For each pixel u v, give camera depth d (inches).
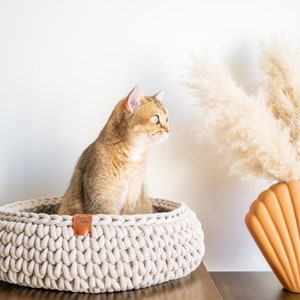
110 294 30.8
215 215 48.9
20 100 48.0
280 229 38.9
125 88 48.4
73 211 39.9
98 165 38.2
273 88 41.8
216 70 39.4
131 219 32.4
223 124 38.9
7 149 48.1
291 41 43.1
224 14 48.1
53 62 48.1
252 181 48.7
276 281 45.5
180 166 48.8
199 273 36.5
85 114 48.4
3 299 29.6
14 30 47.7
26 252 31.1
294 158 38.6
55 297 30.0
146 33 48.2
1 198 48.2
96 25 48.1
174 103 48.4
